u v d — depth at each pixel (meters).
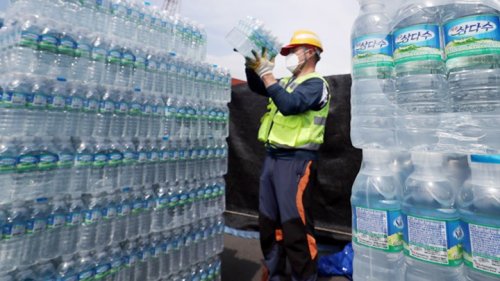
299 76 1.99
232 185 3.38
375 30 0.94
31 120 1.10
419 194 0.78
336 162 2.64
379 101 1.10
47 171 1.12
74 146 1.23
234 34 1.73
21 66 1.07
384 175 0.90
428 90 0.91
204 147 1.91
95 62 1.30
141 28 1.54
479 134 0.85
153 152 1.54
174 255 1.72
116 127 1.38
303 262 1.66
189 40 1.86
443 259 0.65
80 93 1.24
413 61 0.73
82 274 1.21
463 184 0.75
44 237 1.12
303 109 1.67
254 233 3.08
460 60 0.68
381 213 0.79
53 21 1.17
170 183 1.67
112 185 1.35
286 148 1.77
